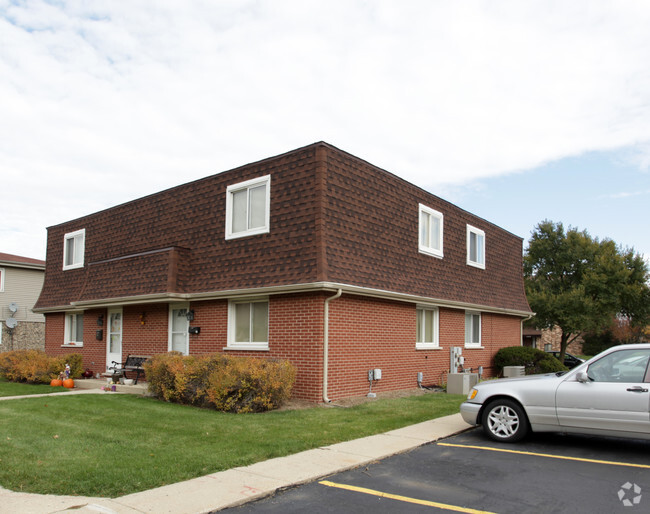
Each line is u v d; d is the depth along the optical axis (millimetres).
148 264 15539
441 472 6723
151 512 5133
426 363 16109
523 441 8438
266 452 7324
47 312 21531
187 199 15969
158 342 16047
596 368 7863
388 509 5422
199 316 14820
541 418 8023
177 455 7086
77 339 20219
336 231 12586
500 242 21641
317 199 12367
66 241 21172
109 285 16875
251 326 13656
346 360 12727
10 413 10289
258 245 13430
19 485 5805
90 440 7918
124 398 12695
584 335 44812
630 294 31562
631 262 32375
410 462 7191
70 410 10688
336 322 12477
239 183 14305
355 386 12969
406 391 14734
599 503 5586
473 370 18938
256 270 13203
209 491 5754
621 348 7789
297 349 12430
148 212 17391
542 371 19453
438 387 16125
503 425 8383
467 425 9562
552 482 6301
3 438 7965
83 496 5535
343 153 13234
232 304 14047
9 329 29922
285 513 5297
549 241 35000
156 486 5895
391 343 14500
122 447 7508
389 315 14500
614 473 6660
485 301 19406
